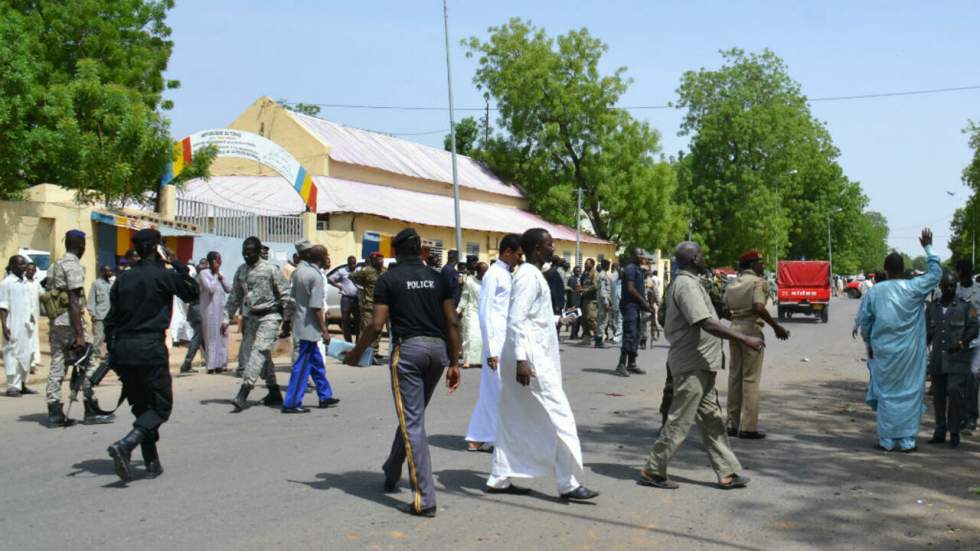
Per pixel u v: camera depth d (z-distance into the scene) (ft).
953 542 17.47
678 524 18.48
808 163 203.51
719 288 36.65
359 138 117.39
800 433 29.99
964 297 33.37
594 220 144.87
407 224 98.12
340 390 38.27
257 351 32.30
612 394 38.88
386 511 18.94
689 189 188.96
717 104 186.70
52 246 55.52
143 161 66.95
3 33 53.83
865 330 27.94
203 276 43.21
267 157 77.66
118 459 20.33
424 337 19.42
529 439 20.61
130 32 81.97
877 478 23.11
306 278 32.22
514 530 17.79
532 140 141.49
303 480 21.52
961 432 31.07
